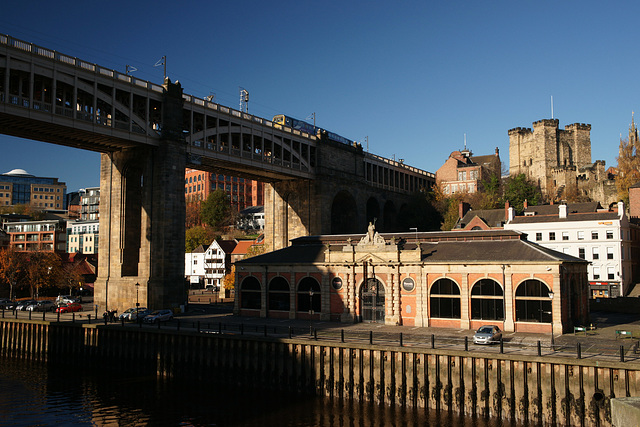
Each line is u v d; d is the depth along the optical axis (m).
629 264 86.38
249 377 47.78
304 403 42.62
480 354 38.47
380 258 59.56
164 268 70.38
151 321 59.62
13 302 86.31
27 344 65.25
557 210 93.44
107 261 76.44
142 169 76.56
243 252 137.62
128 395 46.38
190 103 77.50
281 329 53.22
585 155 161.38
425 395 40.19
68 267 116.69
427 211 124.75
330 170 101.69
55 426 38.31
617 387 34.22
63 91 65.44
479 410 38.28
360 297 61.25
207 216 180.12
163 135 72.50
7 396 46.56
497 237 64.19
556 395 36.03
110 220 76.81
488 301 53.88
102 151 76.69
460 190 143.62
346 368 43.44
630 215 102.19
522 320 52.16
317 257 66.00
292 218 101.50
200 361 50.78
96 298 76.44
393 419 38.09
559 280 50.69
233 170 89.94
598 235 84.00
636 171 120.62
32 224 159.88
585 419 35.06
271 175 95.38
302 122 104.69
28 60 59.22
